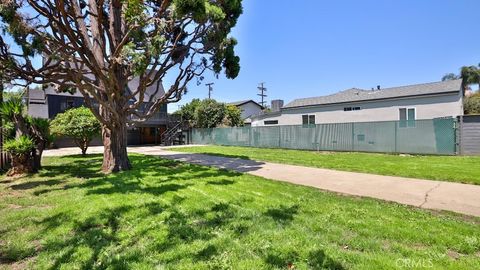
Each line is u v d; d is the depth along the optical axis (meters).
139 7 7.23
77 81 7.88
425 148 13.70
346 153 15.30
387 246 3.21
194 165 10.60
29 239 3.55
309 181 7.27
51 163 11.72
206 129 28.30
